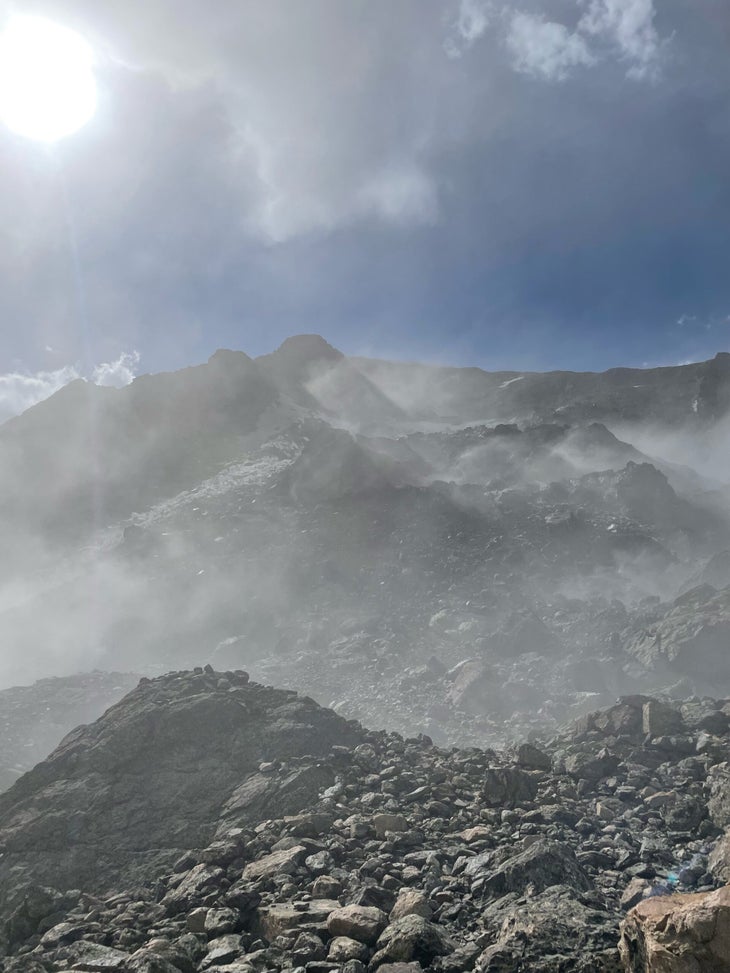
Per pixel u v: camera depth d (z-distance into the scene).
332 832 9.70
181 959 7.11
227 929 7.66
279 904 7.86
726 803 9.52
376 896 7.73
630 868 8.23
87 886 9.64
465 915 7.42
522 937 6.69
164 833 10.44
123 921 8.37
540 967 6.34
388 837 9.23
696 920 5.52
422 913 7.32
